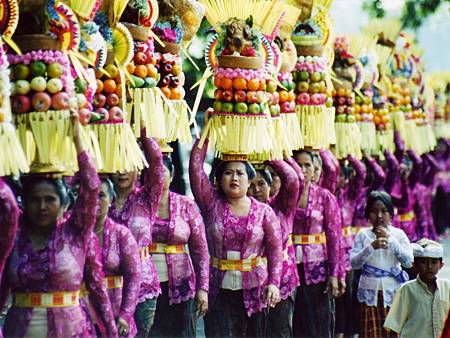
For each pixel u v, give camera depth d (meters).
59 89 7.95
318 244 11.83
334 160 12.43
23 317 7.95
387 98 15.52
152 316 9.61
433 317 10.12
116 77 9.02
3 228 7.46
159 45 10.00
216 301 10.26
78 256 8.00
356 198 13.71
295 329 11.88
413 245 10.23
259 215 10.27
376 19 17.14
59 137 7.95
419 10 18.05
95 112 8.88
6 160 7.46
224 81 10.12
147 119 9.52
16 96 7.90
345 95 13.05
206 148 10.30
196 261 10.07
